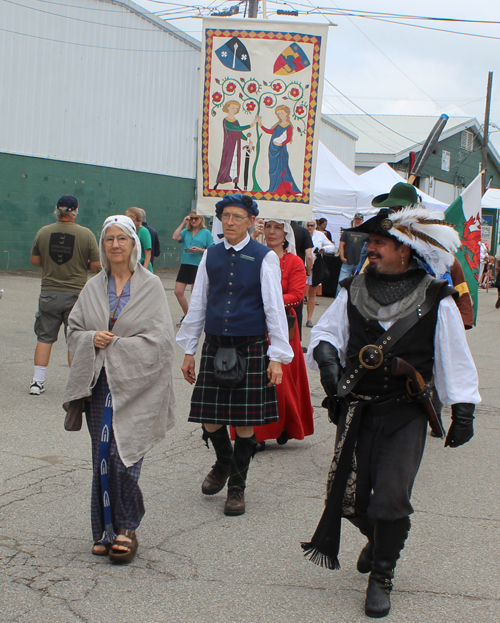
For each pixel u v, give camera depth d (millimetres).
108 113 19203
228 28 5930
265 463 5070
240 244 4102
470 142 40000
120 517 3391
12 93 16672
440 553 3662
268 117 5969
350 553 3648
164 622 2869
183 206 22266
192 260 10406
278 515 4094
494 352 10469
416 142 35312
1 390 6523
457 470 5074
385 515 2918
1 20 16156
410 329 2996
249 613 2979
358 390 3078
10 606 2930
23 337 9133
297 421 5352
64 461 4773
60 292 6352
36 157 17453
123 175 19953
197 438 5547
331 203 15734
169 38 20734
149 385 3439
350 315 3141
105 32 18719
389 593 3043
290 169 5992
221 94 5992
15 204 17125
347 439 3027
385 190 16156
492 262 25969
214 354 4133
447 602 3146
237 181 6023
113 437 3381
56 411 5957
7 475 4453
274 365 3986
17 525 3744
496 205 33406
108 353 3383
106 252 3475
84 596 3045
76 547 3527
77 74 18172
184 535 3760
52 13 17266
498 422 6500
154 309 3482
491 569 3494
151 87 20422
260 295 4066
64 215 6398
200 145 6031
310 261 9234
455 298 3072
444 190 37844
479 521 4109
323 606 3072
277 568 3424
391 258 3096
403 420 3010
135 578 3240
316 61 5941
